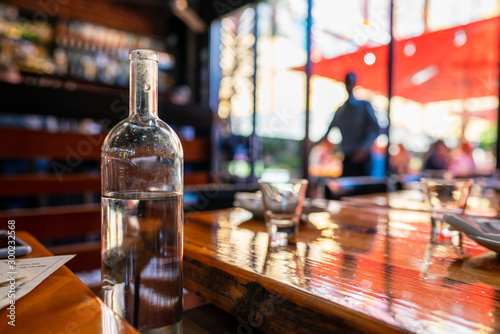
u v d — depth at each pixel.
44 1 4.47
